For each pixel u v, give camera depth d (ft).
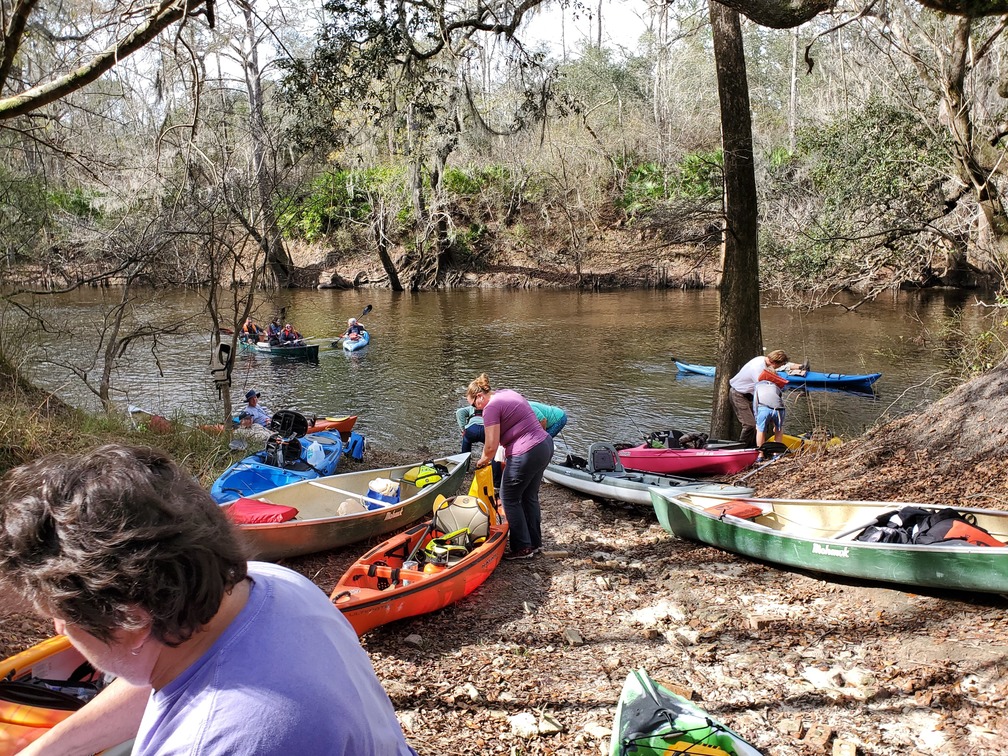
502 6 33.24
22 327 39.47
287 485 24.11
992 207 36.63
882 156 45.73
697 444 31.58
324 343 69.82
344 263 121.60
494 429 20.47
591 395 50.11
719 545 21.16
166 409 45.16
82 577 3.34
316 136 36.94
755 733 13.12
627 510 26.00
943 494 21.66
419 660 15.96
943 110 41.50
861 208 46.03
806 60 21.80
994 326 38.86
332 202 117.39
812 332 70.03
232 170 37.55
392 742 4.34
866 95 58.08
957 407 24.57
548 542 22.86
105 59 23.38
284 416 28.99
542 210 121.90
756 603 18.03
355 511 23.16
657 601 18.53
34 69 41.11
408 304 99.71
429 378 55.83
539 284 115.96
